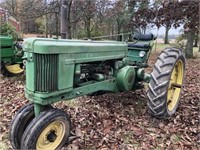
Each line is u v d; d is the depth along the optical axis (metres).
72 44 2.35
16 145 2.32
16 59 5.43
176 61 3.18
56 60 2.18
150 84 3.06
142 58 3.71
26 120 2.36
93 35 11.92
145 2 8.86
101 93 3.45
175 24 6.99
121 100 3.82
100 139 2.71
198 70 6.86
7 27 7.74
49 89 2.16
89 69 2.83
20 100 3.97
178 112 3.43
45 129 2.14
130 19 9.74
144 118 3.21
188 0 6.46
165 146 2.61
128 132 2.87
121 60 3.23
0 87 4.77
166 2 6.85
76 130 2.85
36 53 2.09
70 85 2.36
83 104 3.68
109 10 10.34
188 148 2.58
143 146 2.60
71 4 8.10
